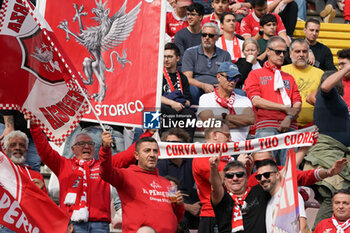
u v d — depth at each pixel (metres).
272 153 22.61
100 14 20.27
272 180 20.66
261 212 20.67
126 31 20.38
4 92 19.23
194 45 32.78
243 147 21.41
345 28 40.75
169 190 20.19
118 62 20.30
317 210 25.64
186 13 35.62
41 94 19.50
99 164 21.11
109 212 21.36
